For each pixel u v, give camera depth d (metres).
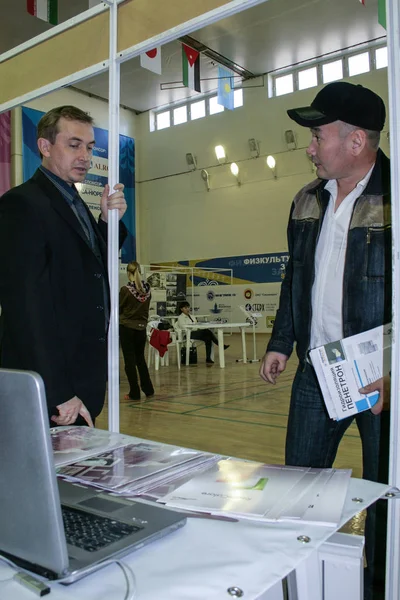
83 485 0.86
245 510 0.72
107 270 1.58
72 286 1.46
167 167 13.04
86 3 6.45
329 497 0.75
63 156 1.50
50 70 1.68
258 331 11.40
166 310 9.79
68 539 0.64
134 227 13.44
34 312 1.29
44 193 1.47
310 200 1.46
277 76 11.30
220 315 11.83
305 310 1.43
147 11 1.40
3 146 9.79
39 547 0.57
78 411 1.36
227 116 11.95
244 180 11.88
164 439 3.38
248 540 0.65
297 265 1.46
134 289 4.78
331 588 0.72
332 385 1.20
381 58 9.91
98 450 1.07
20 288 1.30
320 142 1.29
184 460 0.98
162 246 13.30
